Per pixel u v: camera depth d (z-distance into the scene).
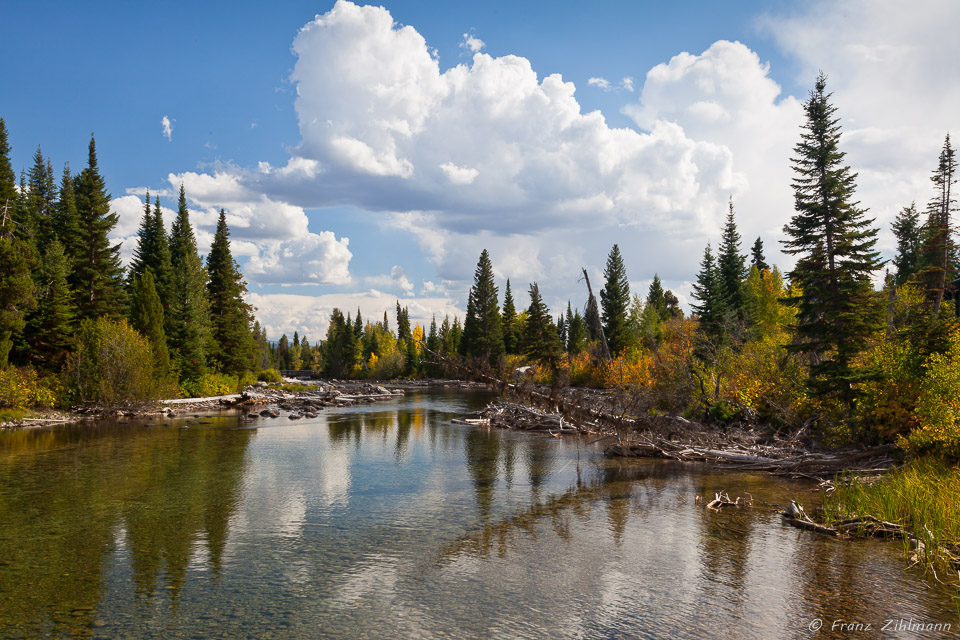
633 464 21.78
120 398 38.00
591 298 38.62
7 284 35.06
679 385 31.25
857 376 19.88
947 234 30.88
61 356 41.88
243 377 65.44
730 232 62.50
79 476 18.70
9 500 15.44
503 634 7.67
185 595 9.05
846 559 10.66
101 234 48.81
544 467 21.06
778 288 51.38
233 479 18.41
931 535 10.92
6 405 33.56
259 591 9.23
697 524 13.24
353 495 16.34
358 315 154.50
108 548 11.45
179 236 64.38
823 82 25.08
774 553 11.07
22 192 49.84
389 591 9.27
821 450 21.91
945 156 31.30
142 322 44.06
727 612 8.33
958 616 8.08
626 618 8.16
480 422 35.78
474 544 11.83
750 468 20.61
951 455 16.08
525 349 74.69
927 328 18.94
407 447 25.92
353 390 75.75
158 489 16.89
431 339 123.56
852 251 22.83
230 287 62.34
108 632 7.69
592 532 12.66
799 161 24.95
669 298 100.75
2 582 9.57
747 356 30.77
